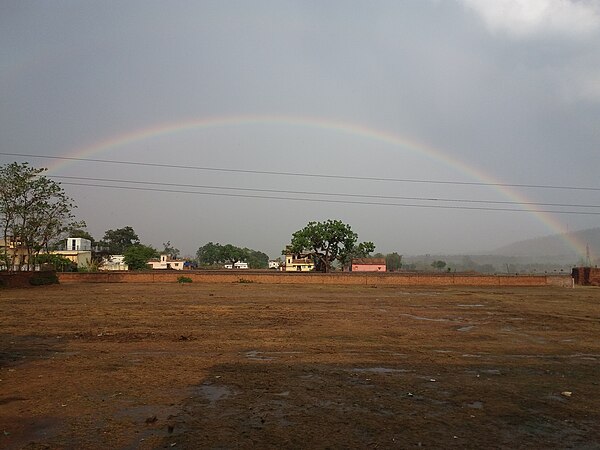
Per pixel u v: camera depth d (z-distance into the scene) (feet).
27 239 140.46
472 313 72.02
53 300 85.92
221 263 562.25
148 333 48.19
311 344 43.06
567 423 22.61
